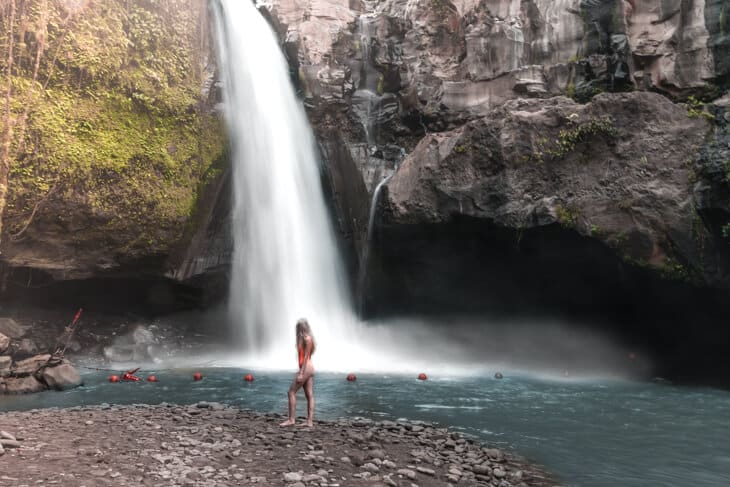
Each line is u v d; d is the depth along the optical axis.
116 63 18.80
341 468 7.31
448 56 23.25
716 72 18.22
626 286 18.08
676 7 18.91
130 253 19.12
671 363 19.55
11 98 16.66
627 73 18.98
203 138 20.67
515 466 8.23
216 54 21.94
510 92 20.91
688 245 16.38
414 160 20.70
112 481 6.36
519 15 21.30
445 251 20.86
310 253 22.95
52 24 17.56
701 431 10.48
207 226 21.05
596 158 17.89
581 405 13.03
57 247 17.91
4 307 18.97
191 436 8.62
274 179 22.53
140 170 18.91
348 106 24.33
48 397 13.43
